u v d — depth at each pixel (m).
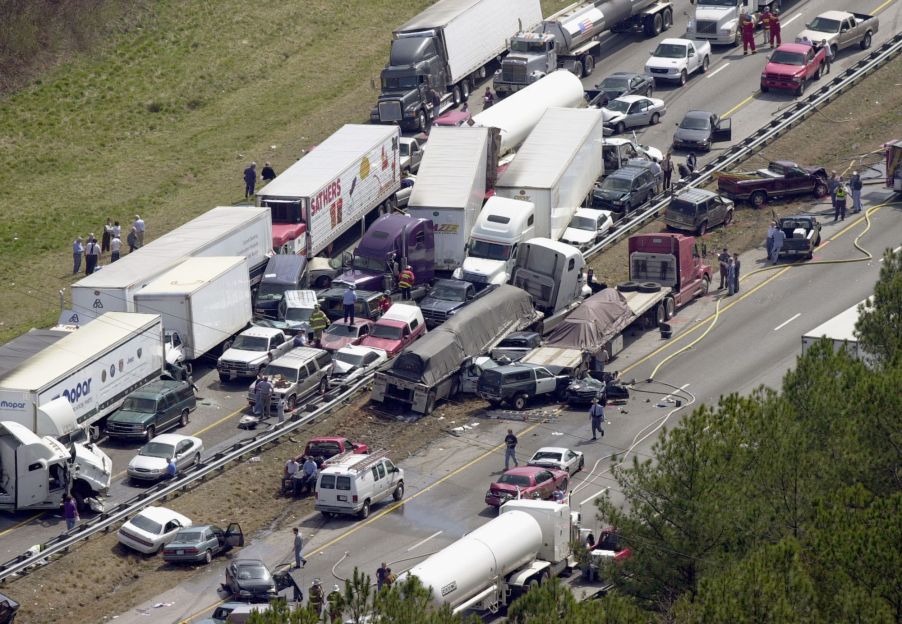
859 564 122.75
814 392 158.88
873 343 173.75
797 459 144.62
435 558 164.88
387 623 121.94
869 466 144.50
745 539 144.12
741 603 119.25
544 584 127.25
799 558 126.00
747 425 149.38
